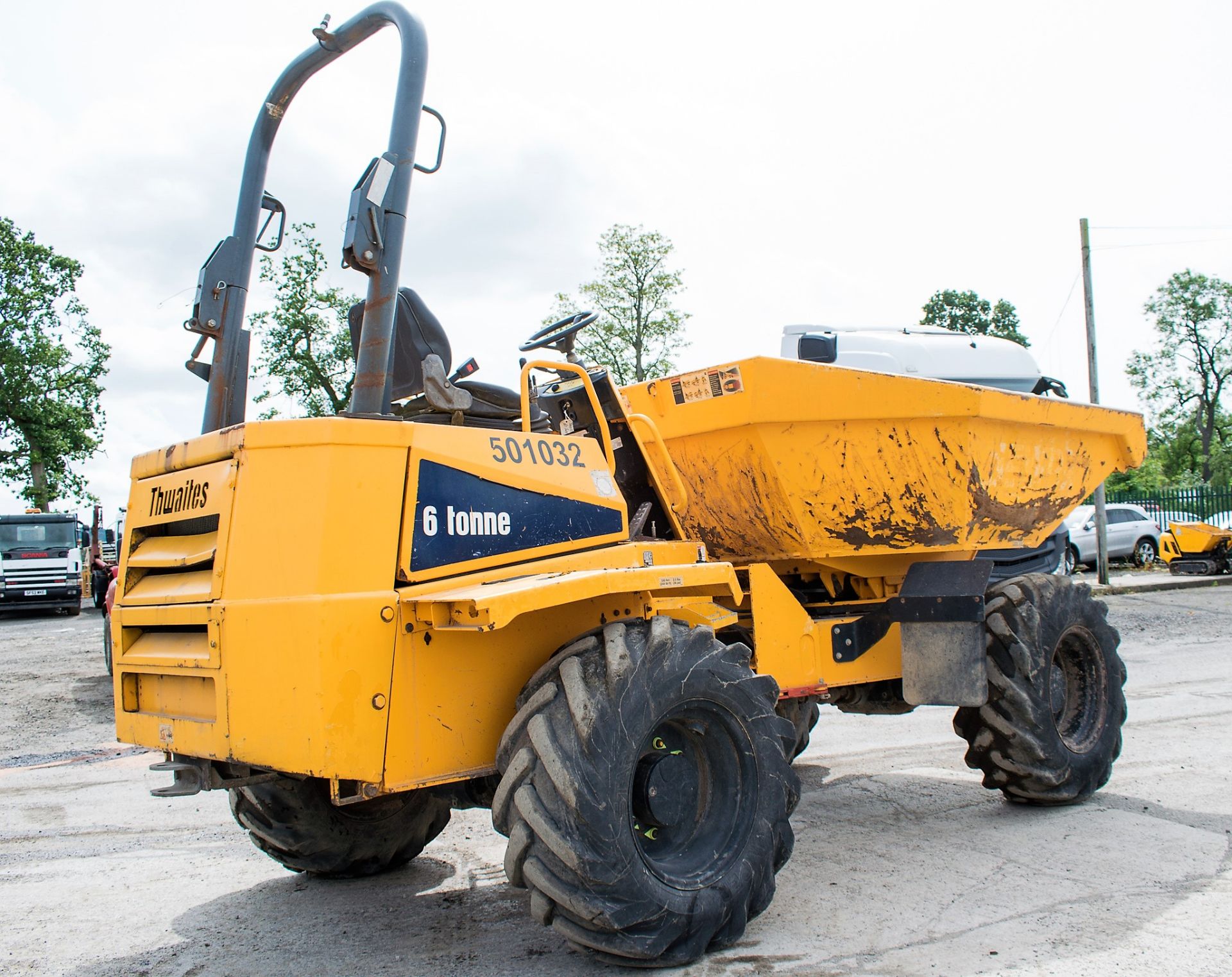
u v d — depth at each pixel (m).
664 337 28.30
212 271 4.09
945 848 4.61
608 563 3.74
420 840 4.57
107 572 16.45
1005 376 9.04
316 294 23.06
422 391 3.89
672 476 4.33
